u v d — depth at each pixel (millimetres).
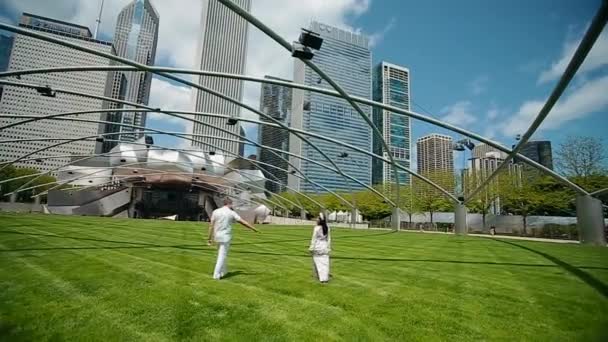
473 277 10516
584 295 8195
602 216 28156
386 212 79500
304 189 106750
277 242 20922
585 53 13742
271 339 4926
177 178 73000
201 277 8938
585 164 41000
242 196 77875
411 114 22656
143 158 67688
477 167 61031
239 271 10094
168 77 21812
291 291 7730
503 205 55281
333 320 5812
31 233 19609
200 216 85000
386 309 6559
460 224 42969
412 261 14203
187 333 5074
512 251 19766
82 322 5426
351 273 10641
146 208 80750
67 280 8133
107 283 7918
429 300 7371
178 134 38719
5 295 6758
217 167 73375
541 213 56312
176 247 15859
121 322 5465
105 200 73688
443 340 5121
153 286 7719
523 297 7922
